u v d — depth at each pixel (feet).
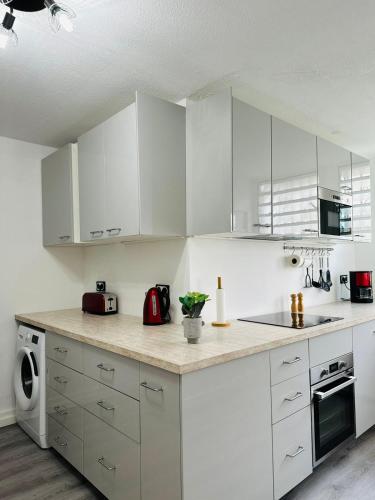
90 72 6.52
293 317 8.06
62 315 9.09
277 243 9.18
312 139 8.14
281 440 5.77
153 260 8.13
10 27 4.30
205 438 4.67
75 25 5.19
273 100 7.80
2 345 9.33
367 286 10.59
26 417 8.59
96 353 6.15
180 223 7.12
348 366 7.43
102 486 5.96
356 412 7.59
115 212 7.11
